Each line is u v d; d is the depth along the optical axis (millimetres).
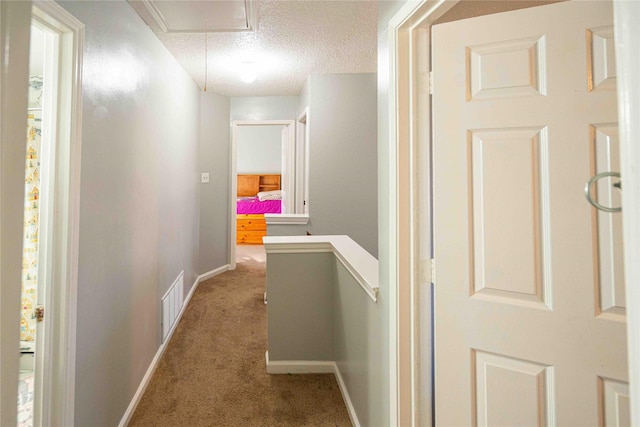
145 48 2068
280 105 4359
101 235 1459
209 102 4094
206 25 2236
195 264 3799
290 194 4309
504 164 1004
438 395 1092
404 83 1132
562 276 935
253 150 8148
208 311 3219
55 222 1180
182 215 3135
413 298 1138
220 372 2213
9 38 358
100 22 1429
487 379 1037
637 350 327
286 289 2223
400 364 1137
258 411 1842
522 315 987
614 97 885
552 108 943
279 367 2213
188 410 1843
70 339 1209
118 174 1639
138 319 1928
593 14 905
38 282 1198
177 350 2494
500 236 1012
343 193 3424
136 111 1898
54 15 1079
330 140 3402
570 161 924
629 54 331
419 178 1135
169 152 2666
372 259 1764
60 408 1179
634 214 328
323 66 3170
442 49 1078
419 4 991
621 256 880
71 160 1197
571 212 923
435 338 1100
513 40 992
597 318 902
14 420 365
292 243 2203
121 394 1682
